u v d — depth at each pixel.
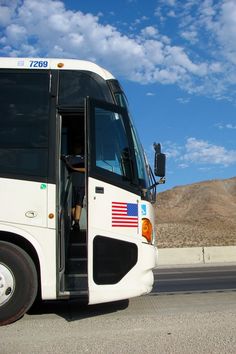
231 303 8.83
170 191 93.94
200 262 19.97
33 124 7.46
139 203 7.50
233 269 16.94
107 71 7.85
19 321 7.47
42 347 6.07
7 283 7.21
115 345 6.09
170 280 13.16
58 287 7.23
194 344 6.07
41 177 7.34
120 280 7.27
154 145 8.27
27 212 7.26
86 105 7.29
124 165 7.43
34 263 7.40
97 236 7.19
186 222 47.53
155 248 7.78
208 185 91.12
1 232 7.29
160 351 5.81
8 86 7.57
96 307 8.52
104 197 7.26
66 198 8.13
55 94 7.55
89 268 7.13
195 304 8.73
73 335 6.59
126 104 7.92
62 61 7.68
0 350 5.97
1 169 7.32
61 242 7.51
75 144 8.16
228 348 5.90
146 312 8.00
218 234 33.34
